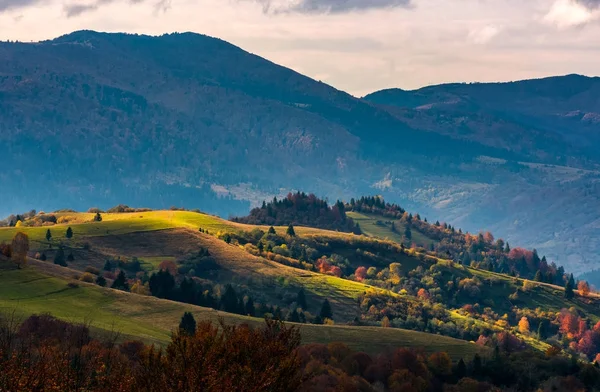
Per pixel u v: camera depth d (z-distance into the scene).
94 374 59.22
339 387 145.50
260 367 54.47
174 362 53.66
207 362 53.34
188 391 51.69
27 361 58.12
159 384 52.66
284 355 55.94
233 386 52.22
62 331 121.44
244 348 55.19
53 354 59.88
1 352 56.16
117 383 54.78
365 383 168.00
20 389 53.31
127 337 163.12
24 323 126.44
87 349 74.94
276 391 54.25
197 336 55.34
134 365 74.25
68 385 55.72
